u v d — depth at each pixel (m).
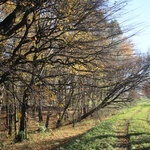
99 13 9.81
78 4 9.69
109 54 10.10
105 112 41.38
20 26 9.81
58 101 9.46
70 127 36.00
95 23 9.88
